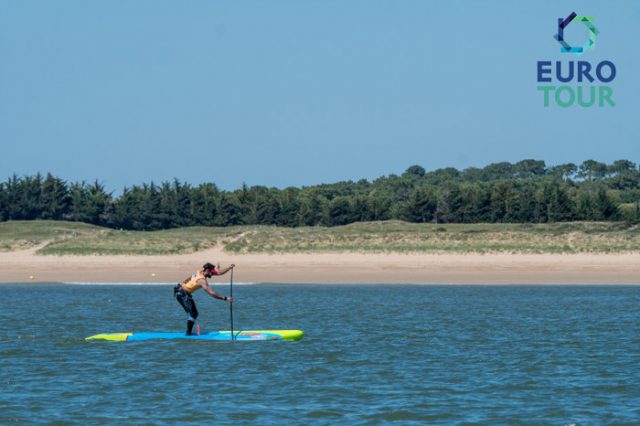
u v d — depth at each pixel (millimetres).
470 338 71000
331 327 79500
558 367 56094
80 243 185500
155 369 55188
